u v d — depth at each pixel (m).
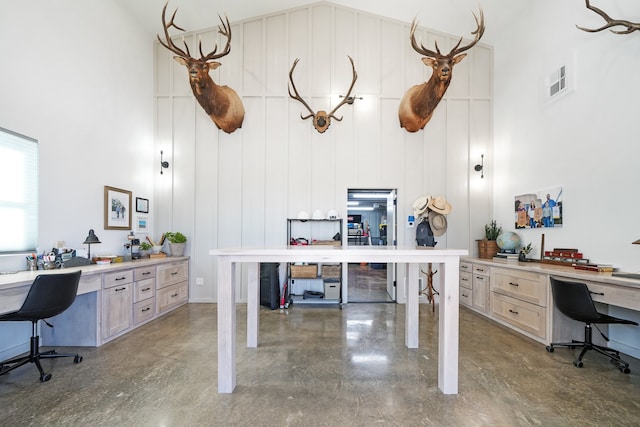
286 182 5.10
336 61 5.17
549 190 3.88
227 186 5.11
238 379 2.40
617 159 2.98
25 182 2.98
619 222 2.96
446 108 5.17
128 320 3.56
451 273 2.23
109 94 4.13
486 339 3.36
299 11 5.17
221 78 5.14
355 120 5.15
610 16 3.06
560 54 3.71
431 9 4.77
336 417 1.90
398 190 5.12
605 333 3.08
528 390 2.24
